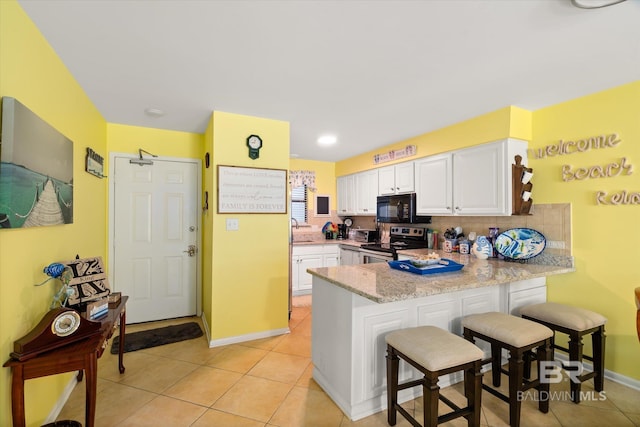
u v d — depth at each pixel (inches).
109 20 58.7
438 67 77.4
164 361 100.2
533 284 100.1
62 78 74.7
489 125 109.2
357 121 120.8
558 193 101.0
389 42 66.3
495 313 80.9
